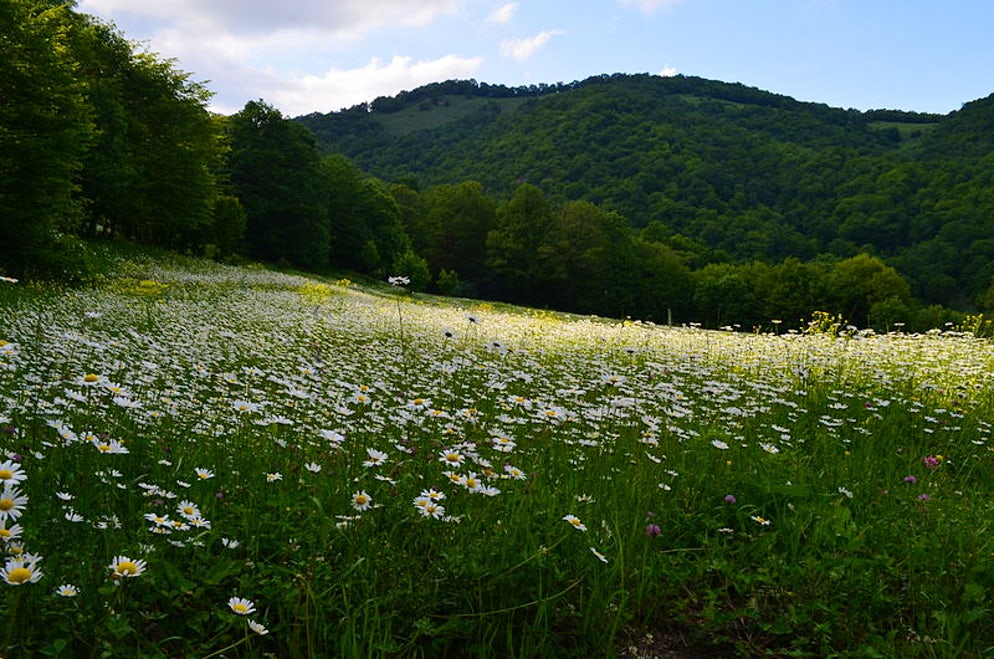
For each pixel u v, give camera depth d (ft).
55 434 12.14
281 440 14.70
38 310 38.65
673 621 10.26
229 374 21.48
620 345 46.14
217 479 11.84
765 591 10.57
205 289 77.46
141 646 7.61
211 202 140.26
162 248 133.39
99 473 10.17
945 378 31.81
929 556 11.40
